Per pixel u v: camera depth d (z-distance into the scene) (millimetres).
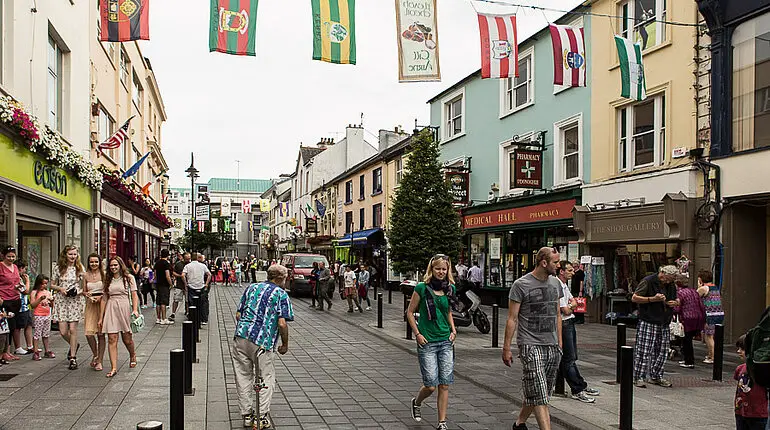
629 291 15922
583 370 9852
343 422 6688
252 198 112625
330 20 10203
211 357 10719
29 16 12133
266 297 6453
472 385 8805
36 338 9719
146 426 3279
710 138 13289
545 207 18953
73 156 14305
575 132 18453
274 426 6488
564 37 12992
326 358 11172
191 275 15484
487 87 23250
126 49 24328
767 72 12070
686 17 14055
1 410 6668
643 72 13734
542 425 5625
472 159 24344
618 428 6355
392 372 9797
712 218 13023
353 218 41750
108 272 8695
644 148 15617
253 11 9828
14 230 11266
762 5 12016
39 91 12789
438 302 6402
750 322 12781
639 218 14766
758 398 4727
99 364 9062
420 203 18469
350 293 20016
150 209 28781
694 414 7000
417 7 10555
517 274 21203
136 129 28078
